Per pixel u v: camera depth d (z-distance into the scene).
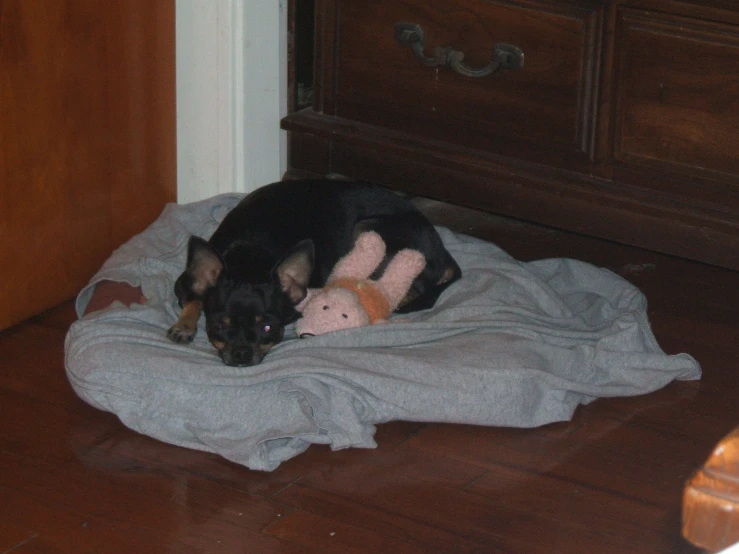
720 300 2.41
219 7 2.39
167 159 2.49
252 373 2.09
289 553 1.96
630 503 2.03
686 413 2.17
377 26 2.20
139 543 1.97
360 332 2.16
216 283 2.18
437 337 2.19
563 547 1.97
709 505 1.36
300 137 2.29
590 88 2.12
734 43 2.04
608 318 2.29
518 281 2.31
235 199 2.44
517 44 2.14
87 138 2.34
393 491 2.04
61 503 2.01
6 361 2.23
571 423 2.15
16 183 2.26
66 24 2.27
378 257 2.24
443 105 2.20
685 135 2.09
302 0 2.42
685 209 2.12
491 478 2.06
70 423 2.12
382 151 2.24
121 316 2.18
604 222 2.17
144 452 2.08
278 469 2.06
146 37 2.39
